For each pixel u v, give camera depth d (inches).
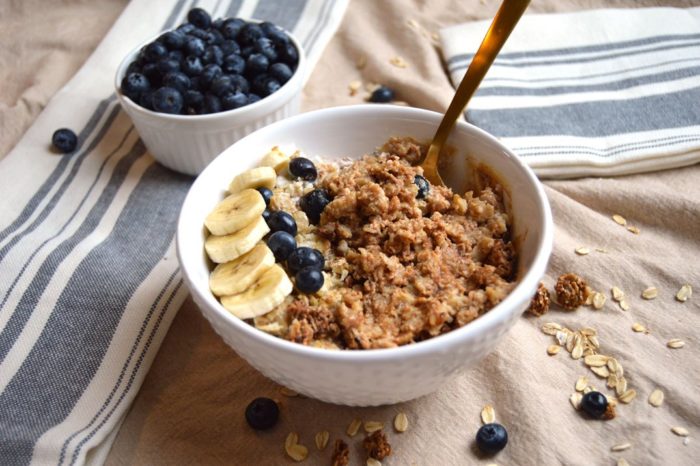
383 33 24.1
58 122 20.8
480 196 15.6
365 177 15.6
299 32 23.4
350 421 14.7
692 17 22.8
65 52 24.1
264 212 15.3
